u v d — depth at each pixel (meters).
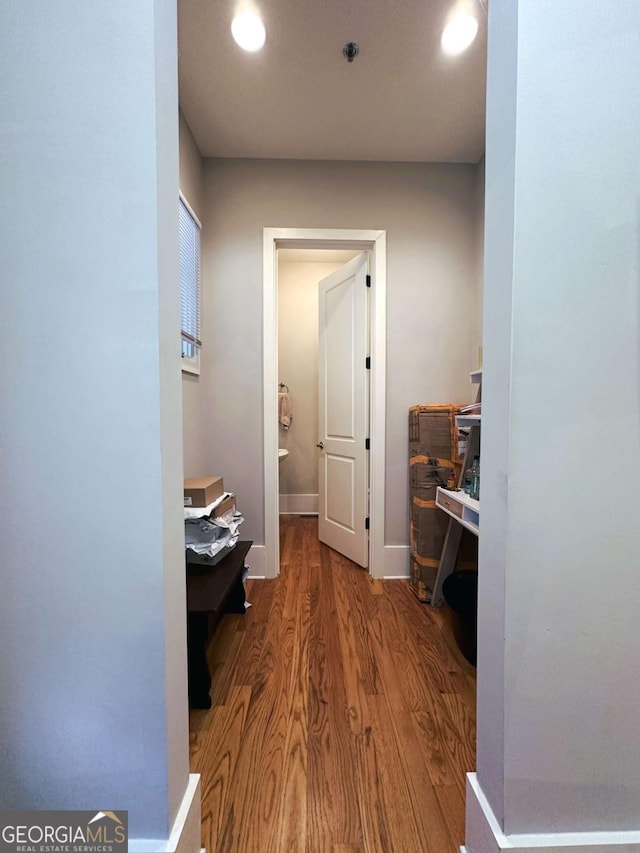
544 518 0.80
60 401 0.79
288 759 1.23
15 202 0.77
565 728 0.82
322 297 3.21
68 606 0.81
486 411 0.88
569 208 0.77
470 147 2.38
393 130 2.22
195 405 2.37
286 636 1.92
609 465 0.80
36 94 0.76
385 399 2.59
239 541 2.43
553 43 0.76
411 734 1.33
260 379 2.56
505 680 0.81
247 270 2.51
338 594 2.38
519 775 0.82
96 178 0.77
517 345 0.78
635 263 0.79
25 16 0.76
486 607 0.88
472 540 2.43
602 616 0.82
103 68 0.76
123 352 0.78
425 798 1.11
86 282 0.78
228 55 1.71
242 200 2.48
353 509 2.86
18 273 0.78
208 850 0.99
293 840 1.00
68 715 0.82
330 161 2.50
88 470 0.80
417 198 2.54
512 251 0.78
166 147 0.82
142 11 0.76
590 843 0.82
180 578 0.89
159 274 0.78
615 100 0.77
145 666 0.81
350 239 2.52
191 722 1.38
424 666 1.69
